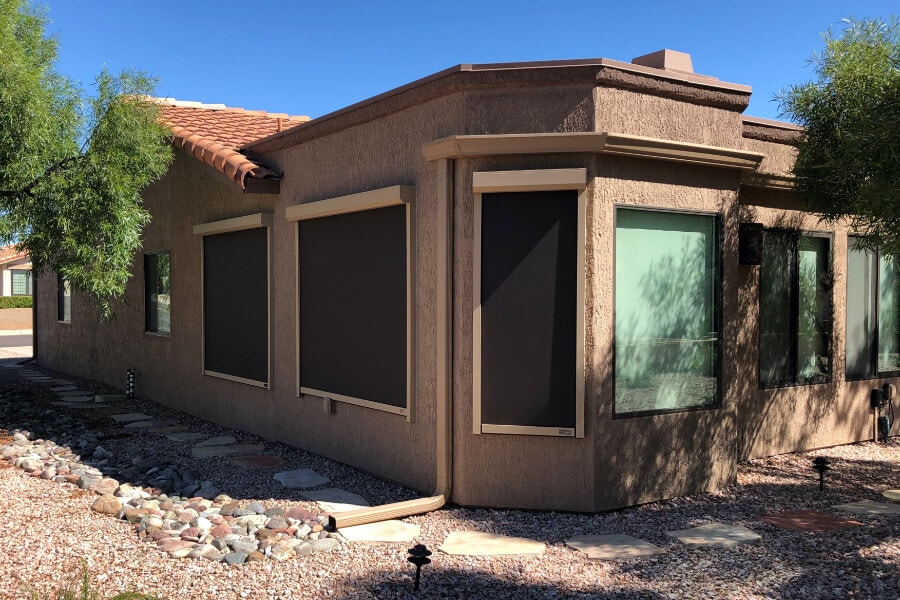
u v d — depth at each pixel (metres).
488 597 4.57
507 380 6.26
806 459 8.46
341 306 7.83
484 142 6.11
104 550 5.24
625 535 5.71
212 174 9.58
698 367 6.95
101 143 9.41
